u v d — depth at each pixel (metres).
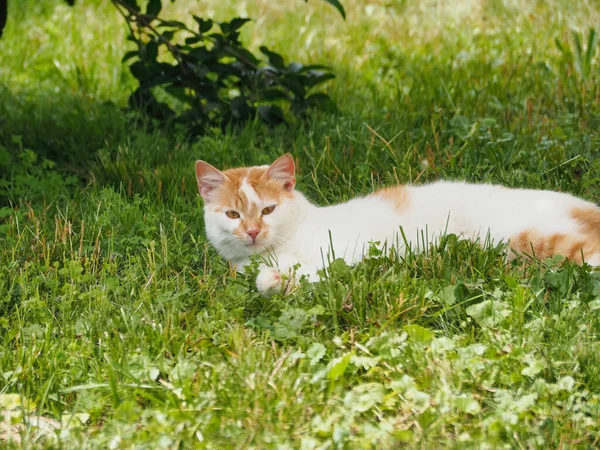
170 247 4.77
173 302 4.07
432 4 9.33
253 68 6.63
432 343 3.62
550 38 7.93
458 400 3.29
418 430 3.21
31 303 4.16
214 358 3.68
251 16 9.30
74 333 3.97
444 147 6.01
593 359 3.50
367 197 4.77
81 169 6.16
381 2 9.52
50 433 3.28
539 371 3.41
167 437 3.16
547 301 3.98
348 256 4.36
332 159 5.81
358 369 3.58
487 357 3.56
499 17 8.62
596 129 6.20
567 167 5.58
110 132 6.57
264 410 3.31
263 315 3.99
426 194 4.66
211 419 3.27
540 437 3.11
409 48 8.15
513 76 7.20
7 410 3.41
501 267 4.18
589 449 3.05
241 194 4.42
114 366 3.57
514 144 5.90
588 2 8.40
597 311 3.79
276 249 4.47
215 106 6.59
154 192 5.59
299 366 3.53
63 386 3.59
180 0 9.80
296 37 8.68
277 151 6.09
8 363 3.71
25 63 8.27
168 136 6.57
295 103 6.59
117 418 3.29
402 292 3.92
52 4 9.49
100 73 8.02
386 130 6.29
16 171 5.99
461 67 7.46
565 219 4.29
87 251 4.79
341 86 7.32
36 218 5.12
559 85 6.68
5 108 7.03
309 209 4.59
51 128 6.66
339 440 3.11
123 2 6.53
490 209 4.47
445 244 4.36
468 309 3.84
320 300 3.99
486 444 3.07
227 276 4.32
